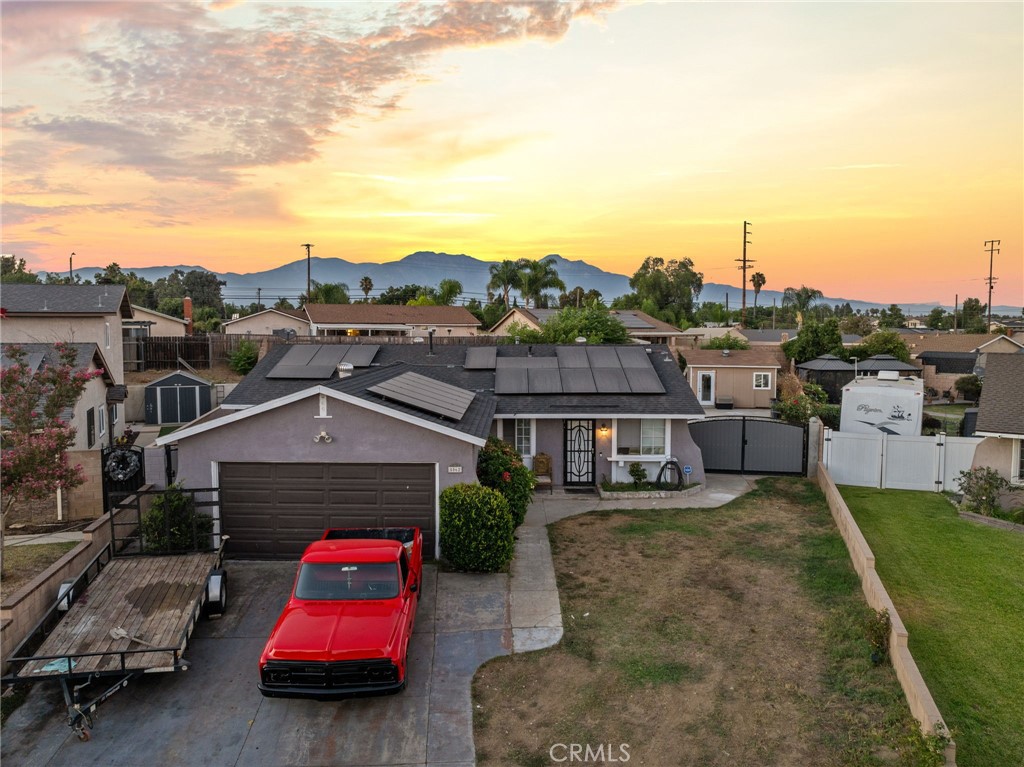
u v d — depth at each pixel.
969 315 119.12
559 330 33.38
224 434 13.73
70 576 11.31
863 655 9.62
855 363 41.50
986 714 8.20
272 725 8.40
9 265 59.72
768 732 8.03
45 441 11.96
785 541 14.90
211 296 91.31
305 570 9.83
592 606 11.62
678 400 19.70
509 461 15.70
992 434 17.47
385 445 13.67
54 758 7.78
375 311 54.91
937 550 14.13
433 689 9.15
